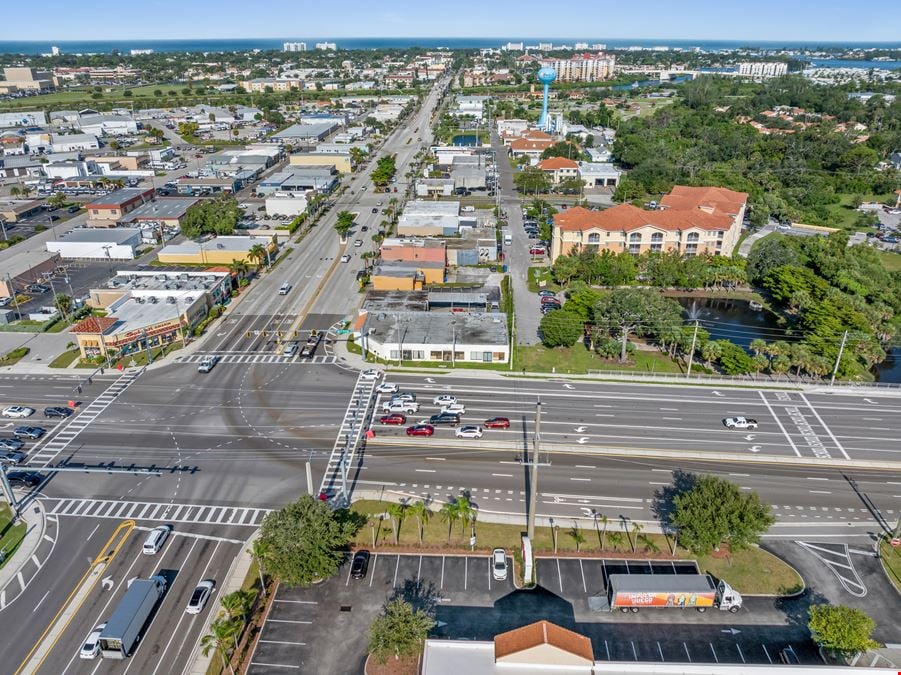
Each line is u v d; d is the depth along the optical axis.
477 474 94.00
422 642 62.75
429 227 192.62
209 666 64.19
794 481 93.00
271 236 194.88
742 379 122.00
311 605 71.31
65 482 91.56
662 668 57.56
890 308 142.38
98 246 183.75
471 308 149.00
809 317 134.25
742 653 65.62
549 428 105.50
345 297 158.00
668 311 129.75
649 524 83.75
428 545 80.00
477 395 115.50
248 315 147.88
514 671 58.03
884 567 77.38
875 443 102.31
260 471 94.19
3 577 75.06
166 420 106.88
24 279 161.25
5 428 104.44
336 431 104.44
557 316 131.50
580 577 75.19
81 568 76.38
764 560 77.75
